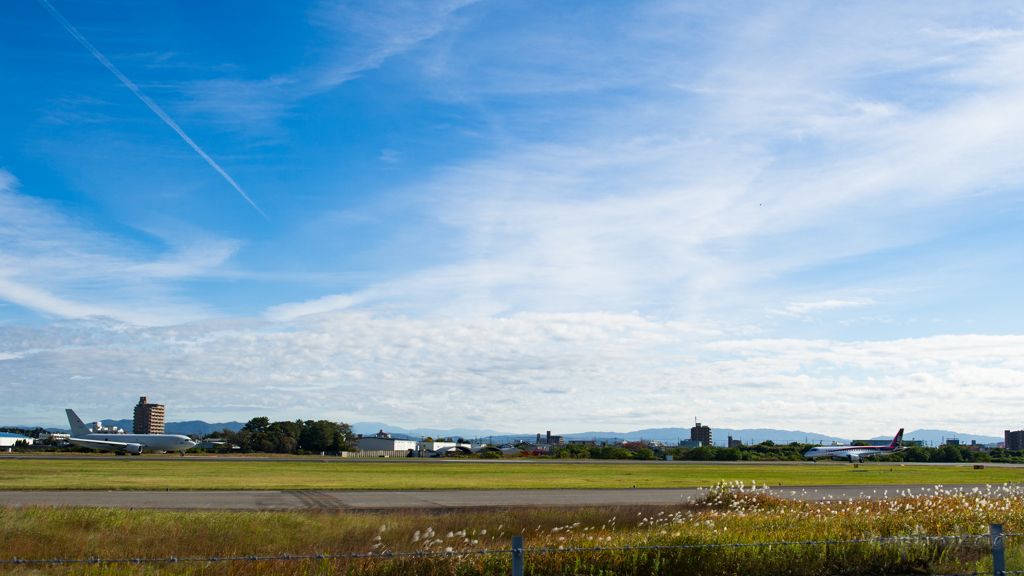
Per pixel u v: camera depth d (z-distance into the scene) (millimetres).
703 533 12867
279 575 9781
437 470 58031
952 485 41531
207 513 18297
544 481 42719
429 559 10477
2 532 13547
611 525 17625
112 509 18250
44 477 38312
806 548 11703
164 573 9875
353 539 14758
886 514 16984
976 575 10047
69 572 9852
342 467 61188
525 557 10641
